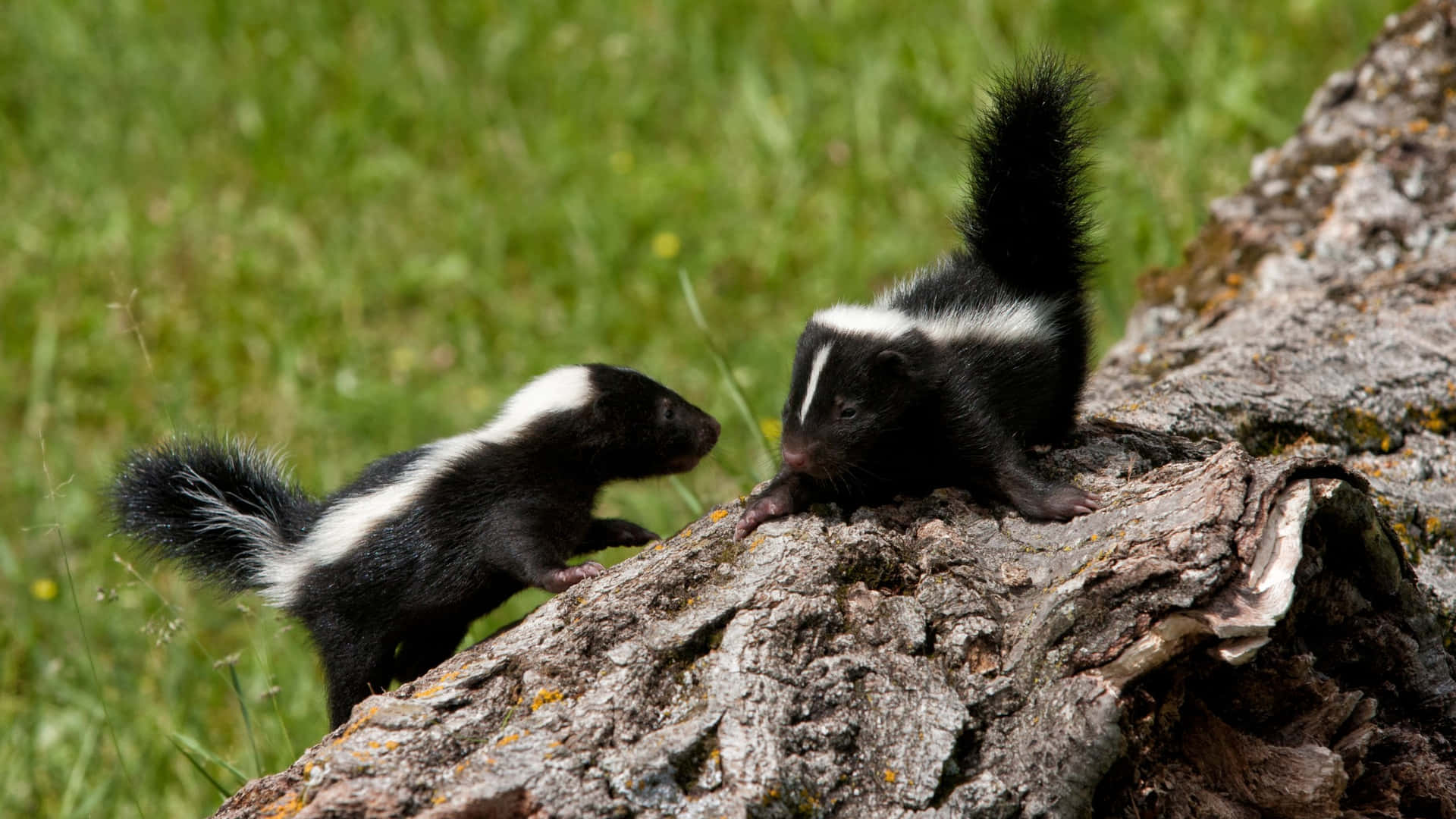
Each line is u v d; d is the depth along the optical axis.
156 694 11.56
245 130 19.27
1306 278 11.07
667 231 17.50
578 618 6.71
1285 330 9.97
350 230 17.69
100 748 10.99
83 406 15.29
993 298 9.07
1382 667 7.23
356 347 16.16
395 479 9.02
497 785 5.89
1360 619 7.12
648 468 9.73
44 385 15.28
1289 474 6.62
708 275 16.86
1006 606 6.65
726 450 12.76
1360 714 6.89
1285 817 6.58
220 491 9.49
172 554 9.47
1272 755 6.60
